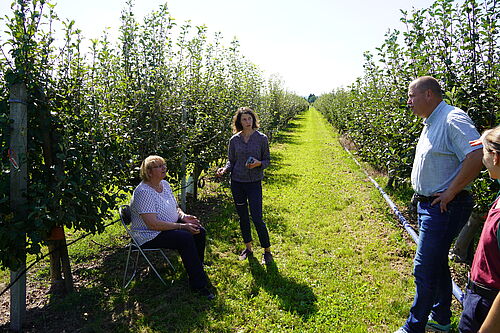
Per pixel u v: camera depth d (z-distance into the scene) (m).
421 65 4.81
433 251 2.67
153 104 4.95
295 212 6.70
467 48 4.27
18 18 2.86
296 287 3.85
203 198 7.62
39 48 2.99
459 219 2.66
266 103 15.32
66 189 3.15
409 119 5.57
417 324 2.79
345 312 3.38
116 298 3.58
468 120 2.52
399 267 4.41
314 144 18.09
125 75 4.98
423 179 2.76
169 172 5.58
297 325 3.20
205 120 6.50
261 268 4.29
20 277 3.07
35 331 3.09
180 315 3.30
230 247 4.99
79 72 3.52
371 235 5.49
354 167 11.58
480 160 2.39
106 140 3.96
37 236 2.88
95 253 4.70
